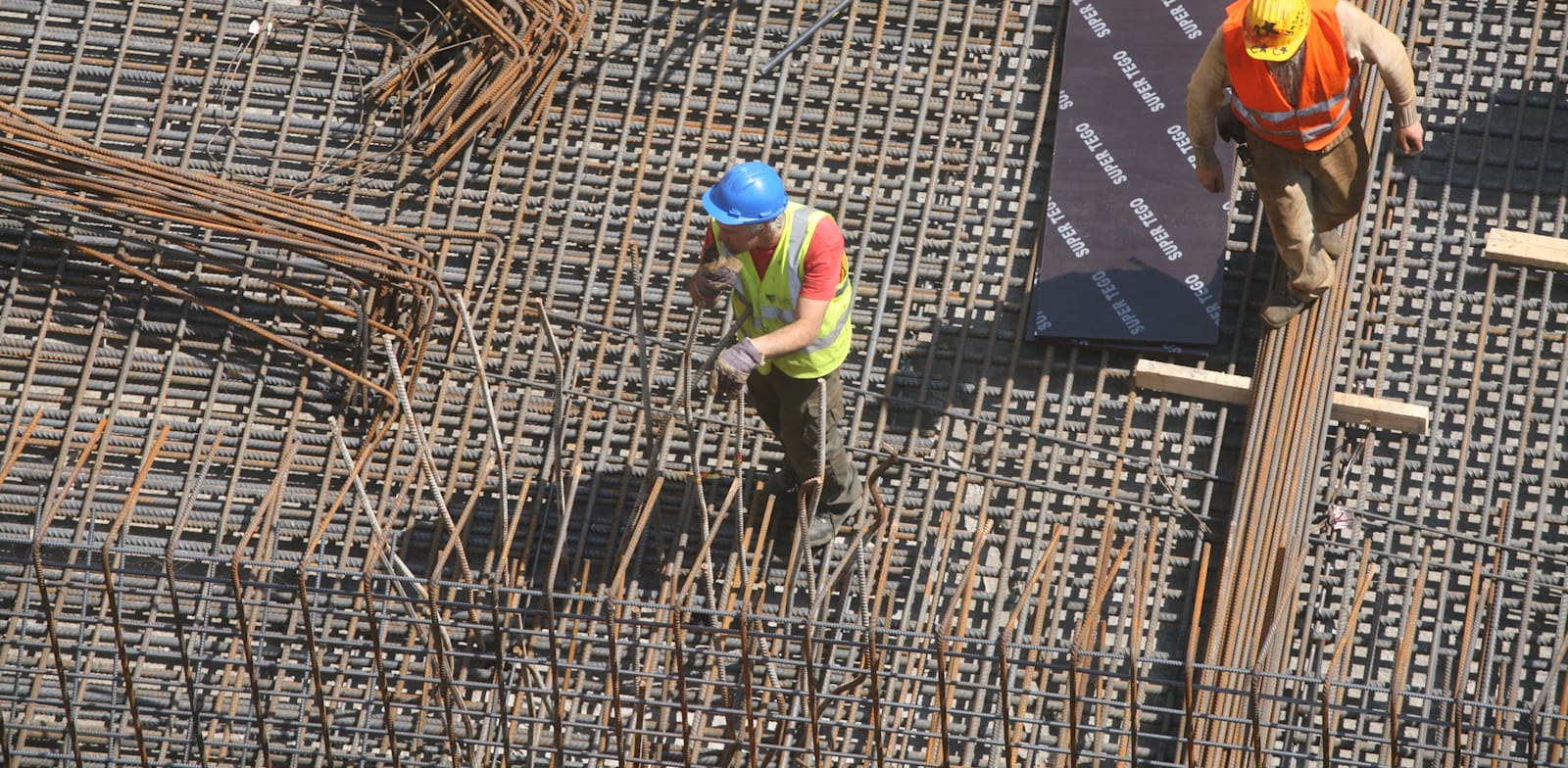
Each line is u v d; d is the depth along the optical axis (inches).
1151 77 1049.5
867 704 911.7
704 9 1104.8
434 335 1030.4
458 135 1082.7
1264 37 805.2
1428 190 1037.2
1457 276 1011.3
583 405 1016.2
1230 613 925.2
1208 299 1002.7
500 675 840.9
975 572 886.4
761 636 814.5
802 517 857.5
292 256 1008.9
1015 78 1079.0
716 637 938.7
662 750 896.3
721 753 930.7
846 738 924.0
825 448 918.4
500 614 880.9
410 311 1006.4
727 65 1095.0
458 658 956.6
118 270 1003.9
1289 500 945.5
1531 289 1011.9
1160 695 951.0
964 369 1028.5
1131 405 1001.5
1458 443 985.5
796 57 1098.7
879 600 940.0
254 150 1072.8
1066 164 1039.6
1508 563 968.3
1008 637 891.4
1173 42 1053.2
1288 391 960.9
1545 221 1020.5
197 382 1000.2
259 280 1016.9
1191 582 970.7
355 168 1068.5
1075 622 978.1
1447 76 1051.9
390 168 1071.0
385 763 930.1
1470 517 975.0
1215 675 915.4
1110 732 819.4
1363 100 1014.4
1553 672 802.8
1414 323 1005.8
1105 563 822.5
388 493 990.4
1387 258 1019.9
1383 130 1043.9
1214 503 987.9
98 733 911.7
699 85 1092.5
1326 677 826.2
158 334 1002.7
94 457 979.3
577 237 1057.5
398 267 983.0
